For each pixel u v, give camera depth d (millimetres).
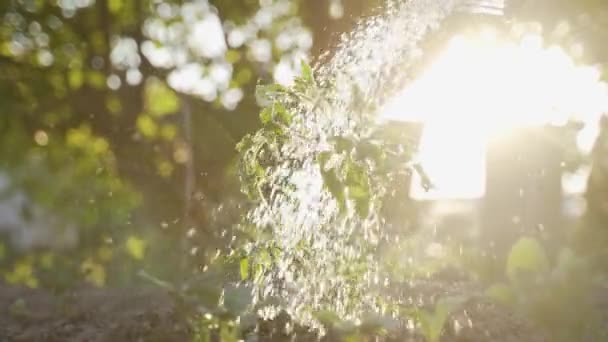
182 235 4207
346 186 2449
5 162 5906
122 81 5668
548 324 1489
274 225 2744
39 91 5930
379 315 2674
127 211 4844
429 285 2883
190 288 2877
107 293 4082
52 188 5527
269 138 2703
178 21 5445
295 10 4539
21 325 3643
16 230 5633
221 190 4242
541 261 1532
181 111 4969
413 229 2762
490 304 2686
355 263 2689
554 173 2750
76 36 5902
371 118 2561
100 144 5625
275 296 2811
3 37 5875
